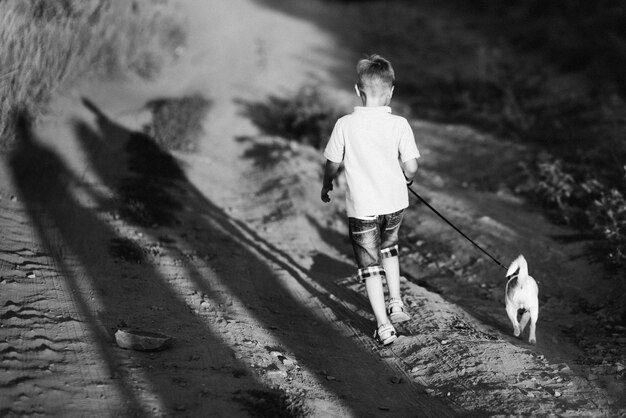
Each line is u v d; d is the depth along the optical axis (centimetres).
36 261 671
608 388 544
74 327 555
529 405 509
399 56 1980
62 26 1130
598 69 1622
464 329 657
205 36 1894
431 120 1454
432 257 904
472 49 2012
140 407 459
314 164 1163
